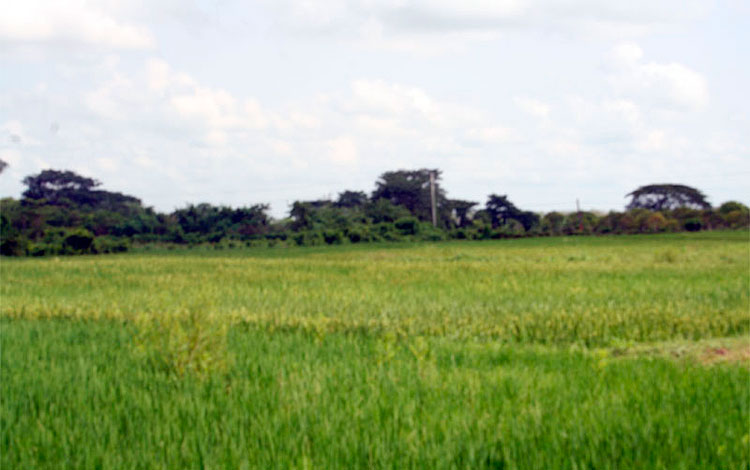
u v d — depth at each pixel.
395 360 11.81
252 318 17.72
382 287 25.58
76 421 8.46
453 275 30.52
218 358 11.20
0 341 14.66
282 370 10.59
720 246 58.03
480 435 7.55
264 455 7.22
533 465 6.84
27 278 32.25
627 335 15.65
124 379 10.66
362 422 8.20
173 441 7.81
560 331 16.11
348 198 141.12
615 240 78.69
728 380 9.79
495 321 16.94
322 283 27.86
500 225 119.12
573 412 8.29
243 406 8.91
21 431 8.23
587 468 6.84
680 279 26.67
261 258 50.78
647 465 6.72
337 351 13.14
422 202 122.06
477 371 10.86
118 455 7.34
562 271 31.61
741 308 18.39
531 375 10.48
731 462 6.68
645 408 8.34
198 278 31.34
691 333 15.89
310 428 8.07
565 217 109.50
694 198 128.25
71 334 15.62
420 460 7.00
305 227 100.00
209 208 106.56
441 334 15.72
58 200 118.81
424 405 8.97
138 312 19.08
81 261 47.44
